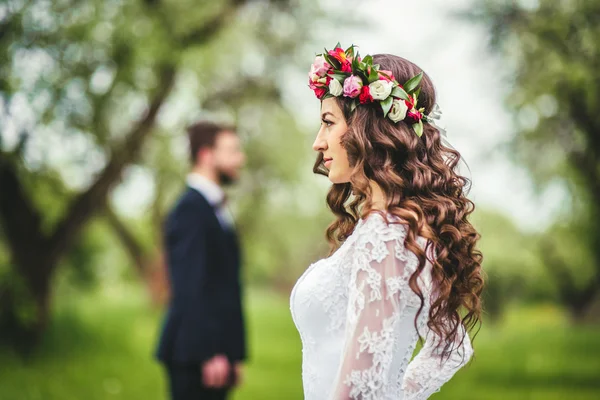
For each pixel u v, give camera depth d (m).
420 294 1.90
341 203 2.53
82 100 7.84
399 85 2.11
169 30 8.00
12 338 8.74
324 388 2.03
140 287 23.05
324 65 2.13
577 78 6.90
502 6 7.32
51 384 7.28
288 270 29.02
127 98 8.51
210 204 3.89
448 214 2.05
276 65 10.29
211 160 3.98
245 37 9.80
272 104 11.28
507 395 7.00
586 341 11.09
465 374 8.25
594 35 6.88
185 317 3.70
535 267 11.13
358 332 1.87
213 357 3.71
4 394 6.77
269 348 11.25
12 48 7.39
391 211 1.97
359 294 1.89
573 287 14.77
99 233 13.43
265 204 13.95
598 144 7.82
